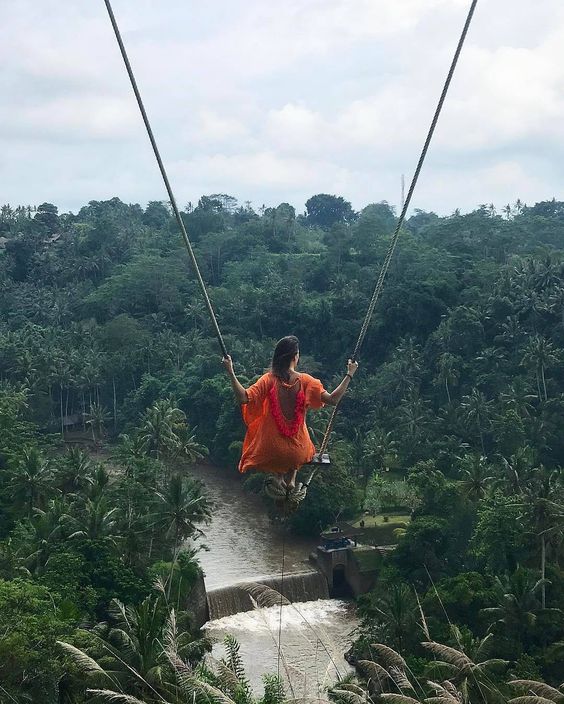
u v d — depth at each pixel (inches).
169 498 2332.7
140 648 1273.4
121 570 2121.1
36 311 6003.9
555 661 1841.8
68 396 5012.3
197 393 4261.8
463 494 2632.9
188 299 5708.7
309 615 2464.3
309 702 538.0
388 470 3521.2
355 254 6038.4
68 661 1322.6
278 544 2955.2
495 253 5718.5
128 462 2748.5
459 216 6648.6
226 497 3563.0
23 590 1550.2
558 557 2244.1
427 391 4281.5
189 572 2326.5
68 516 2234.3
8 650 1299.2
